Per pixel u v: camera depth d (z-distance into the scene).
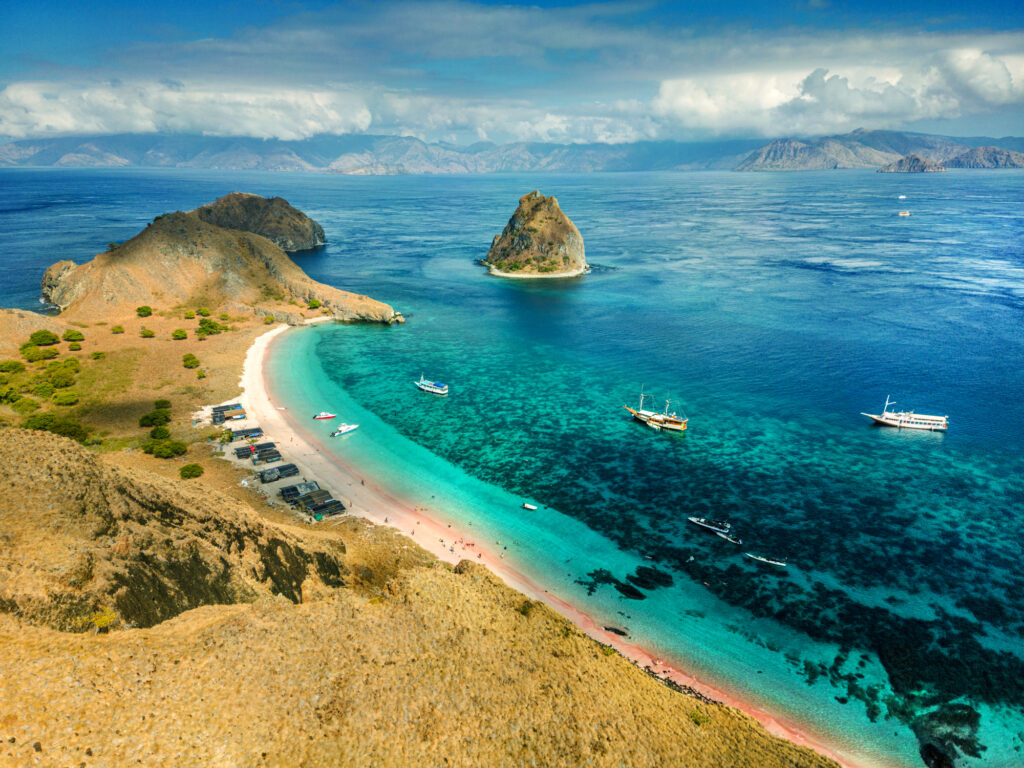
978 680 58.25
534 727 42.94
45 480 47.81
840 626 65.19
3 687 33.06
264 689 39.78
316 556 65.31
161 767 32.88
